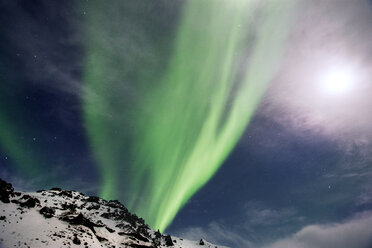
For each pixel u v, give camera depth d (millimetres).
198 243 127875
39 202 73125
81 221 70375
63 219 67625
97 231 72250
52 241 52125
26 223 56344
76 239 56750
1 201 63344
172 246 103500
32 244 48062
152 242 89062
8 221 54125
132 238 80188
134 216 121312
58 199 101000
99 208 113125
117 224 98375
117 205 123938
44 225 58781
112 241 70812
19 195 72625
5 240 46281
